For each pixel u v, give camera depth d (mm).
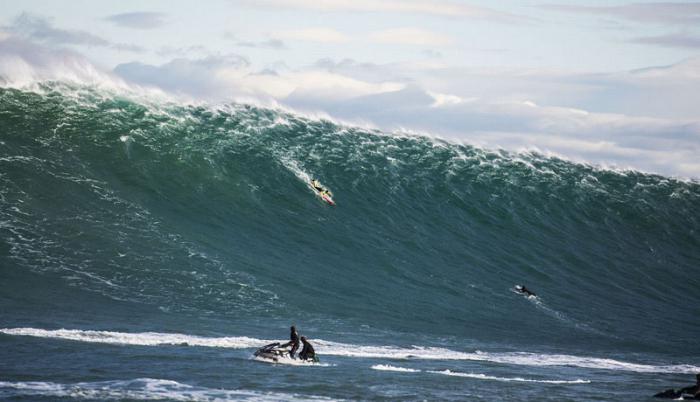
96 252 156875
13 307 127312
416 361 119500
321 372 102062
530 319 169750
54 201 172250
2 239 152500
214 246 174250
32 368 89750
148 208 182625
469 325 159375
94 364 94500
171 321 131500
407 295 172250
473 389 96875
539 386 103188
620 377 118938
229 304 147875
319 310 153875
